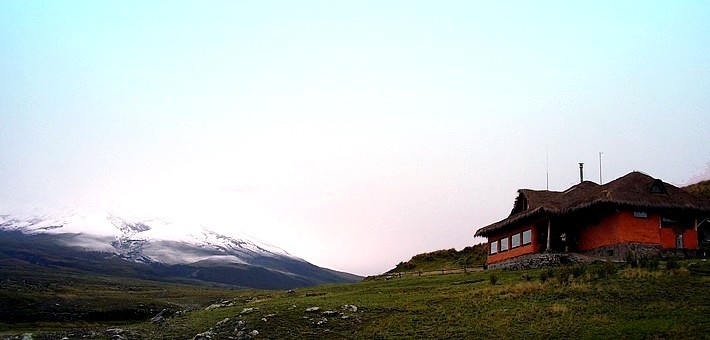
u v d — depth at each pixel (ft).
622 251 172.86
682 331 93.04
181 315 152.66
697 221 183.11
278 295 192.24
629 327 98.02
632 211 177.47
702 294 114.21
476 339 101.91
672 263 138.10
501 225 211.00
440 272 217.15
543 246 194.49
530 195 204.03
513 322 108.99
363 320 120.37
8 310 260.62
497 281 155.94
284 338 111.34
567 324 104.22
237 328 118.93
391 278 209.46
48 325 229.86
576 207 184.34
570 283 133.59
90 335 128.06
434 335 106.11
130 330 130.93
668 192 183.62
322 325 117.80
